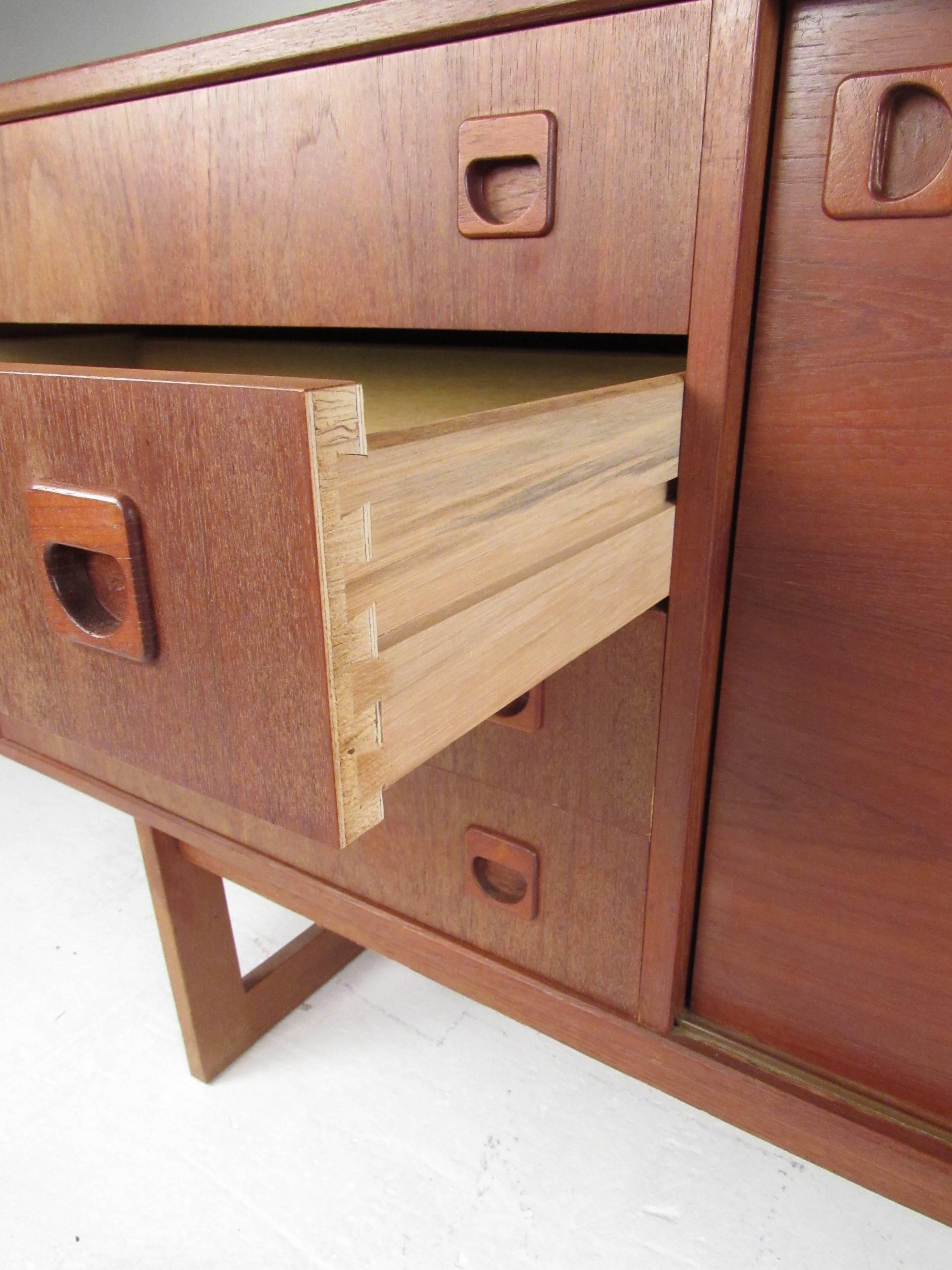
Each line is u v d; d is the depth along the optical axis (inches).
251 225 18.4
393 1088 30.0
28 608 13.1
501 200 15.8
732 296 14.3
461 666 12.1
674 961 19.2
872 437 14.8
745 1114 19.3
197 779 12.1
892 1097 18.4
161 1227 25.5
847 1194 26.0
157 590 11.1
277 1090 30.0
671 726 17.4
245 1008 31.1
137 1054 31.4
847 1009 18.4
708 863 19.1
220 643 10.8
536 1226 25.2
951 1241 24.5
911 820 16.5
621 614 15.6
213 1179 26.9
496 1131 28.3
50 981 34.7
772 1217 25.3
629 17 13.6
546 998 21.0
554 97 14.6
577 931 20.2
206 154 18.4
